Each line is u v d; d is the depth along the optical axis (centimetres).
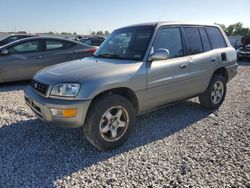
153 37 417
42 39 816
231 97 658
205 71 496
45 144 380
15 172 305
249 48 1650
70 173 305
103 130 352
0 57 753
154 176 300
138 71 379
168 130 438
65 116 327
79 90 328
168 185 283
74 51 857
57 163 327
